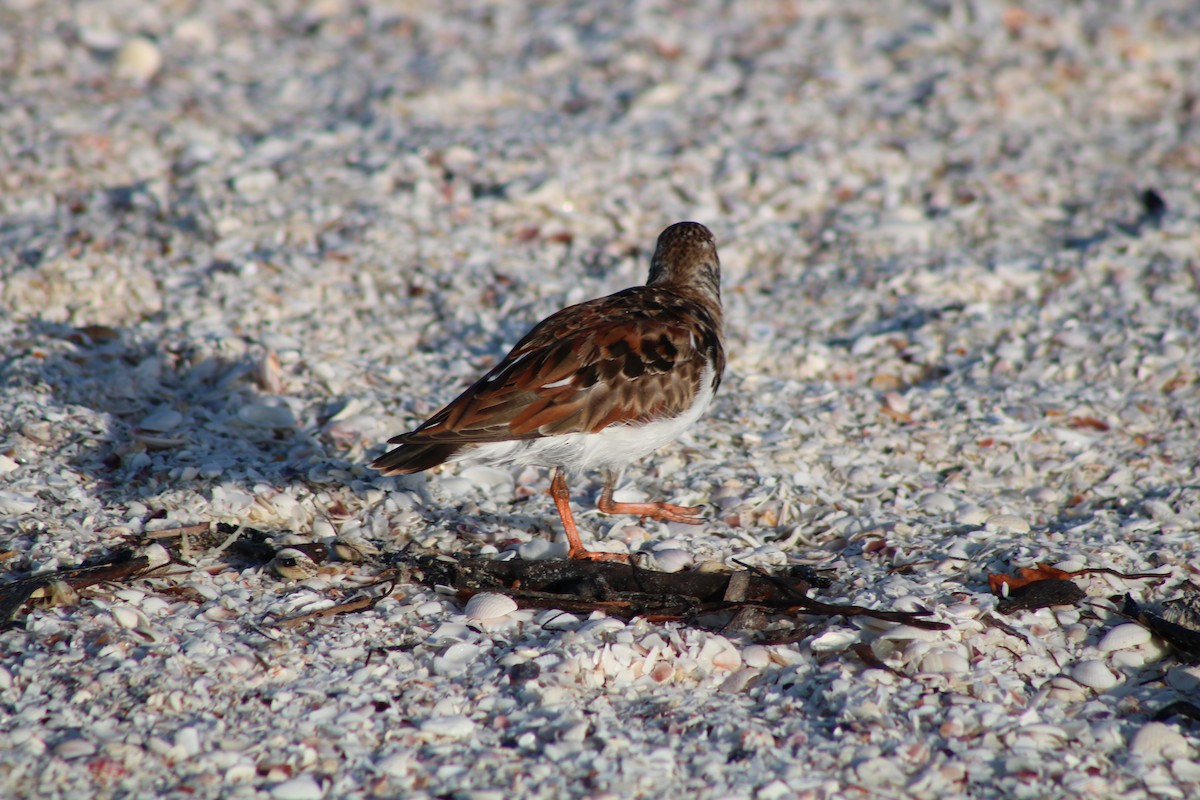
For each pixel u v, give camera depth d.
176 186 16.41
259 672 7.79
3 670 7.55
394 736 7.27
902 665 8.00
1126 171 17.72
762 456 11.27
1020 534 9.97
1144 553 9.41
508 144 17.88
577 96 20.19
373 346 13.40
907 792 6.82
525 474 11.10
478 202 16.53
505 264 15.23
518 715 7.47
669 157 17.72
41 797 6.61
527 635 8.40
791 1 23.47
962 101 19.75
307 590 8.84
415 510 10.22
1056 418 11.95
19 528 9.23
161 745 7.02
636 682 7.89
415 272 14.90
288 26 23.61
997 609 8.57
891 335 13.70
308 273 14.55
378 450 11.09
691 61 21.34
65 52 20.98
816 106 19.52
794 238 16.31
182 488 9.98
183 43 22.20
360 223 15.71
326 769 6.96
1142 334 13.33
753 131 18.78
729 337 13.79
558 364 8.98
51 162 16.86
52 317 13.20
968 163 18.00
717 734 7.30
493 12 23.73
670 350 9.27
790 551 9.87
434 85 20.27
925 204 17.17
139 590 8.62
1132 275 14.70
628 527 10.12
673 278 10.72
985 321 13.93
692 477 10.90
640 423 9.16
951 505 10.48
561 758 7.04
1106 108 20.03
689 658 8.04
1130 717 7.52
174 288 14.00
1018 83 20.45
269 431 11.27
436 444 8.81
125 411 11.30
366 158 17.41
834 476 11.05
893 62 21.31
